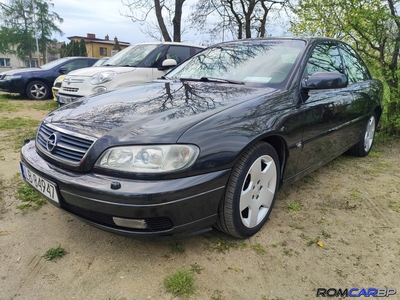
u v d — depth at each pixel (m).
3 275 1.90
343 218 2.66
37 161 2.15
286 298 1.80
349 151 4.28
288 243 2.29
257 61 2.98
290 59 2.86
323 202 2.94
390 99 5.19
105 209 1.78
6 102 8.76
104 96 2.67
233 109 2.13
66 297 1.75
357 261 2.12
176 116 2.01
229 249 2.20
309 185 3.32
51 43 37.44
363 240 2.35
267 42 3.25
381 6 4.92
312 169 3.03
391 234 2.45
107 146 1.85
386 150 4.77
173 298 1.77
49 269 1.96
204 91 2.52
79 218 1.96
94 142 1.89
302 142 2.60
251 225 2.29
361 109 3.65
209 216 1.98
